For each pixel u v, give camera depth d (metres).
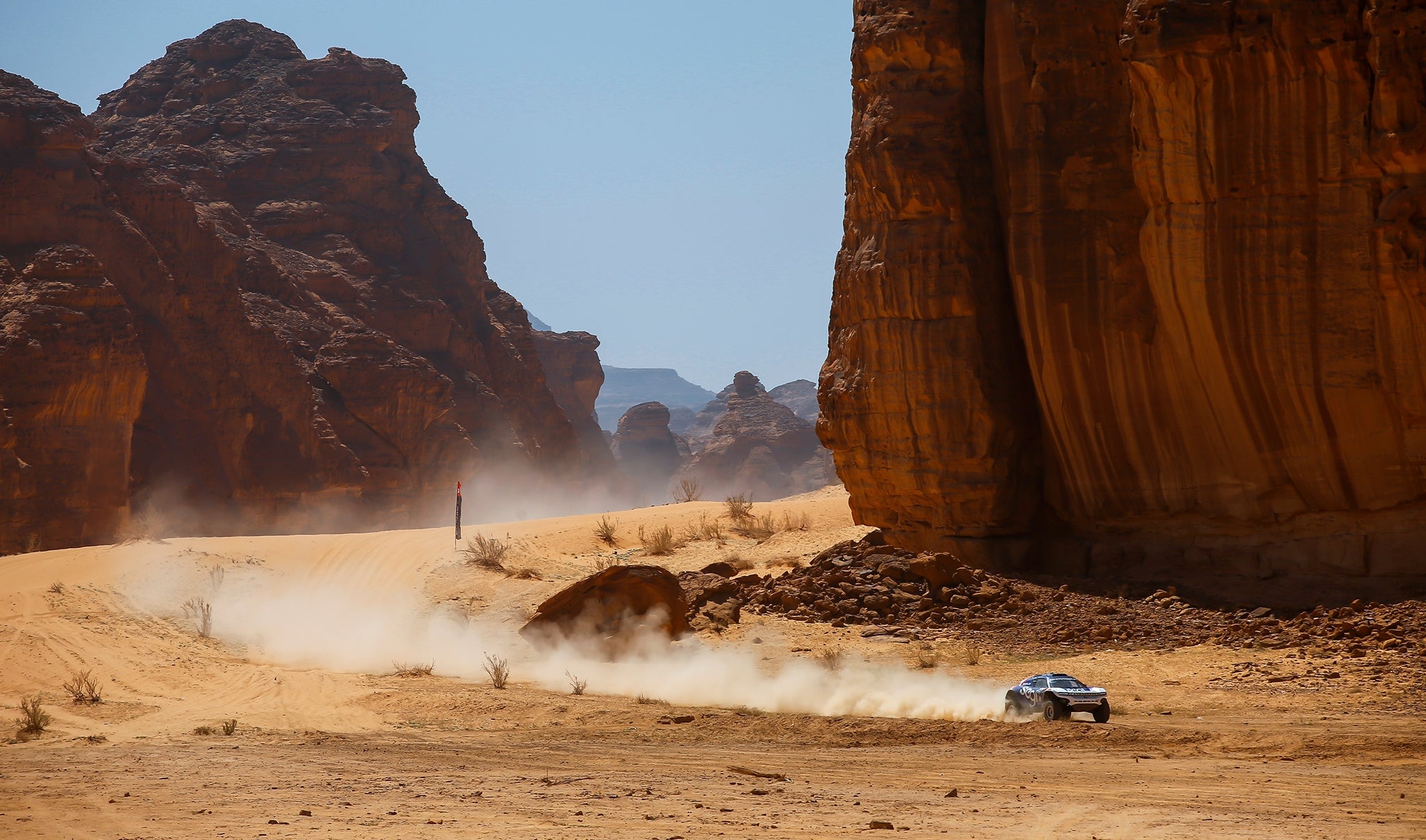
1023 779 36.94
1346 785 34.59
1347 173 62.72
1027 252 74.38
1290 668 53.00
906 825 29.72
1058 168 73.81
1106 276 72.38
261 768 40.31
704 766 40.47
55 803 33.22
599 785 36.06
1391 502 64.00
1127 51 67.06
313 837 28.02
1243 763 38.84
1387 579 63.53
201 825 29.84
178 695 60.47
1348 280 62.91
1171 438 71.88
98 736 49.94
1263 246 64.81
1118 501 75.06
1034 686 47.78
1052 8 74.00
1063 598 69.12
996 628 66.19
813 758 42.00
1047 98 74.19
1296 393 64.94
